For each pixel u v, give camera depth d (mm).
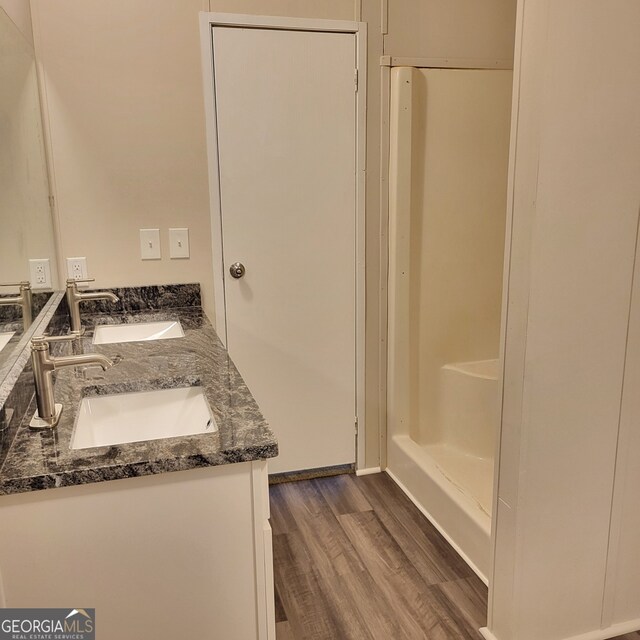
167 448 1178
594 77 1479
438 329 2881
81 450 1176
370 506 2584
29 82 2039
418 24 2586
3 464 1110
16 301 1532
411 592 2027
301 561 2197
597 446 1687
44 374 1276
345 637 1830
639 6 1488
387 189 2686
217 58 2402
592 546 1747
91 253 2402
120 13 2285
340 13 2490
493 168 2797
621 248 1594
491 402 2812
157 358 1810
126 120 2354
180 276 2529
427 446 2969
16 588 1115
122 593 1178
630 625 1845
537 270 1522
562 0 1412
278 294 2643
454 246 2820
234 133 2473
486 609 1943
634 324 1650
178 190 2459
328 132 2568
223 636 1264
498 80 2725
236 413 1356
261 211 2559
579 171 1513
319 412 2795
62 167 2312
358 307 2742
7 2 1762
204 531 1205
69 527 1120
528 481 1634
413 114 2635
